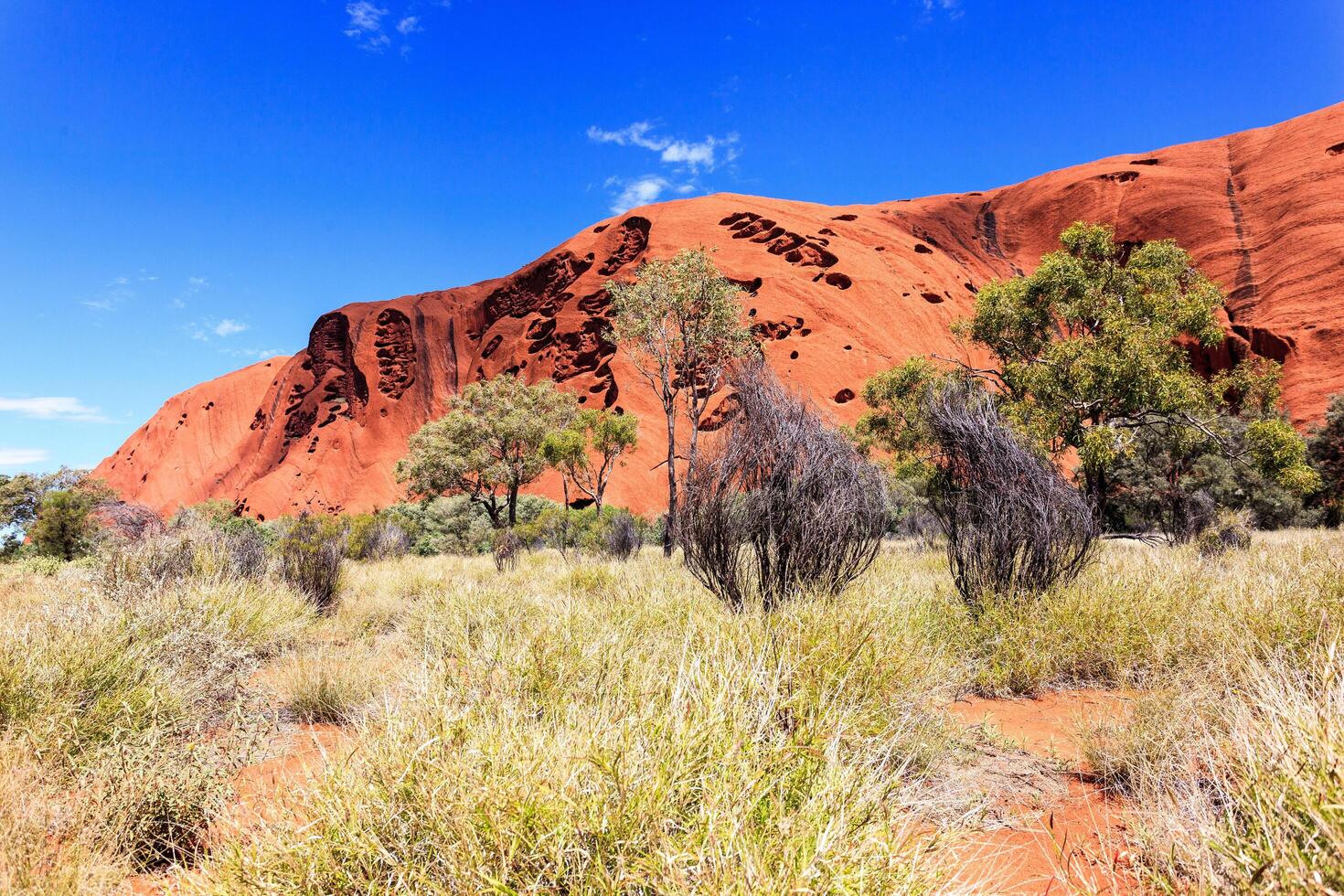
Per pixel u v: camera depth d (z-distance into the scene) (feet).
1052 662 15.97
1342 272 187.93
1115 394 49.44
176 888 7.31
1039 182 367.66
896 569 28.76
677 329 57.62
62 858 7.37
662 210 326.24
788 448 18.71
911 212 368.68
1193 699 10.46
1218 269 228.43
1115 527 57.41
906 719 10.17
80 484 67.05
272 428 403.95
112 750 9.44
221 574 27.22
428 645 16.90
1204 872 5.90
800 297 259.19
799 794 6.70
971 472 21.22
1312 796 5.56
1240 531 39.70
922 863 6.10
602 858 5.71
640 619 17.42
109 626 15.58
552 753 6.93
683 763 6.59
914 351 246.88
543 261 353.10
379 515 105.60
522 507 121.70
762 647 9.59
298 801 7.42
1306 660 11.22
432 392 357.61
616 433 135.23
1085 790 9.86
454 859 5.81
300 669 16.17
